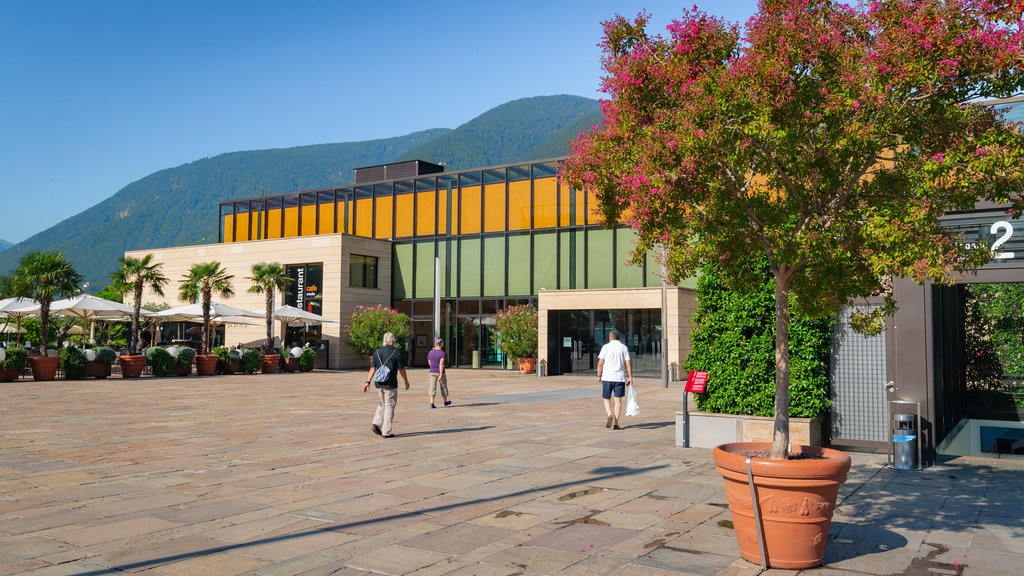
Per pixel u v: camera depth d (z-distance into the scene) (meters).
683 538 5.97
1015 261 9.63
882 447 10.69
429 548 5.63
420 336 40.75
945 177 5.40
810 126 5.77
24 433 12.37
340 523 6.38
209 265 33.56
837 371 11.08
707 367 11.20
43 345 26.34
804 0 5.66
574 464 9.51
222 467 9.21
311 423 14.09
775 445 5.78
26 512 6.75
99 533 6.01
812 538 5.18
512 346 34.59
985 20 5.32
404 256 41.50
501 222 38.50
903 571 5.16
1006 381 13.09
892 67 5.31
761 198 6.39
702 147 5.57
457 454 10.33
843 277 5.96
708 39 6.07
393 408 12.26
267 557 5.37
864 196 6.30
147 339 44.25
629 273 34.62
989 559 5.44
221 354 32.50
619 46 6.73
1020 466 9.66
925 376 9.73
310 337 39.47
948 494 7.82
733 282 6.84
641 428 13.52
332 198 44.19
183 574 4.96
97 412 15.89
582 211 36.12
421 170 47.53
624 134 6.44
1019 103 9.31
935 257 5.09
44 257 26.08
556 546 5.71
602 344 32.97
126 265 30.86
